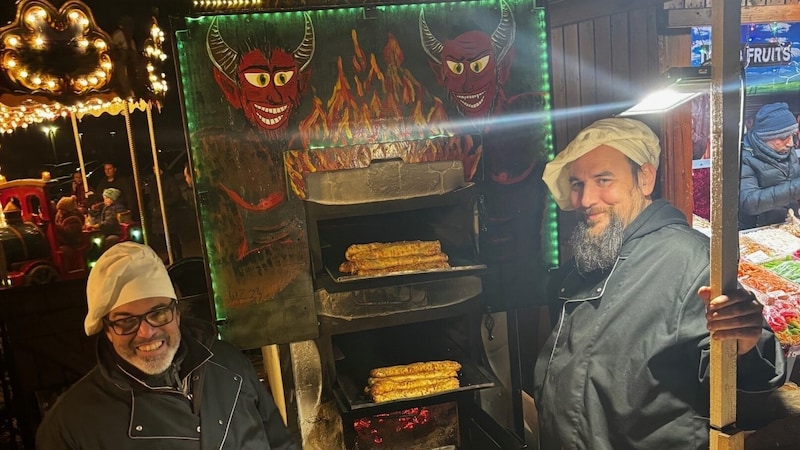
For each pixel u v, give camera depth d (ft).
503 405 8.85
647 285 6.05
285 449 6.84
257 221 7.49
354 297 7.81
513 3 7.81
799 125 11.32
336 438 8.21
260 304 7.64
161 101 8.08
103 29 6.86
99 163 16.31
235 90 7.25
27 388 10.32
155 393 5.77
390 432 8.71
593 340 6.30
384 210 7.75
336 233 9.02
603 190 6.44
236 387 6.36
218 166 7.32
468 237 8.25
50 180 14.71
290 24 7.29
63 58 6.68
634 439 6.04
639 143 6.31
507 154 8.09
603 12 10.12
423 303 7.99
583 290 6.77
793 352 7.87
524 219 8.29
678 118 10.05
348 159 7.57
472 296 8.13
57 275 13.07
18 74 6.52
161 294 5.70
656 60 10.00
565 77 10.82
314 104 7.47
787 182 10.64
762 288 8.58
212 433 5.98
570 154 6.62
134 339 5.58
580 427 6.33
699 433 5.76
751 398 6.89
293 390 8.00
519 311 11.98
